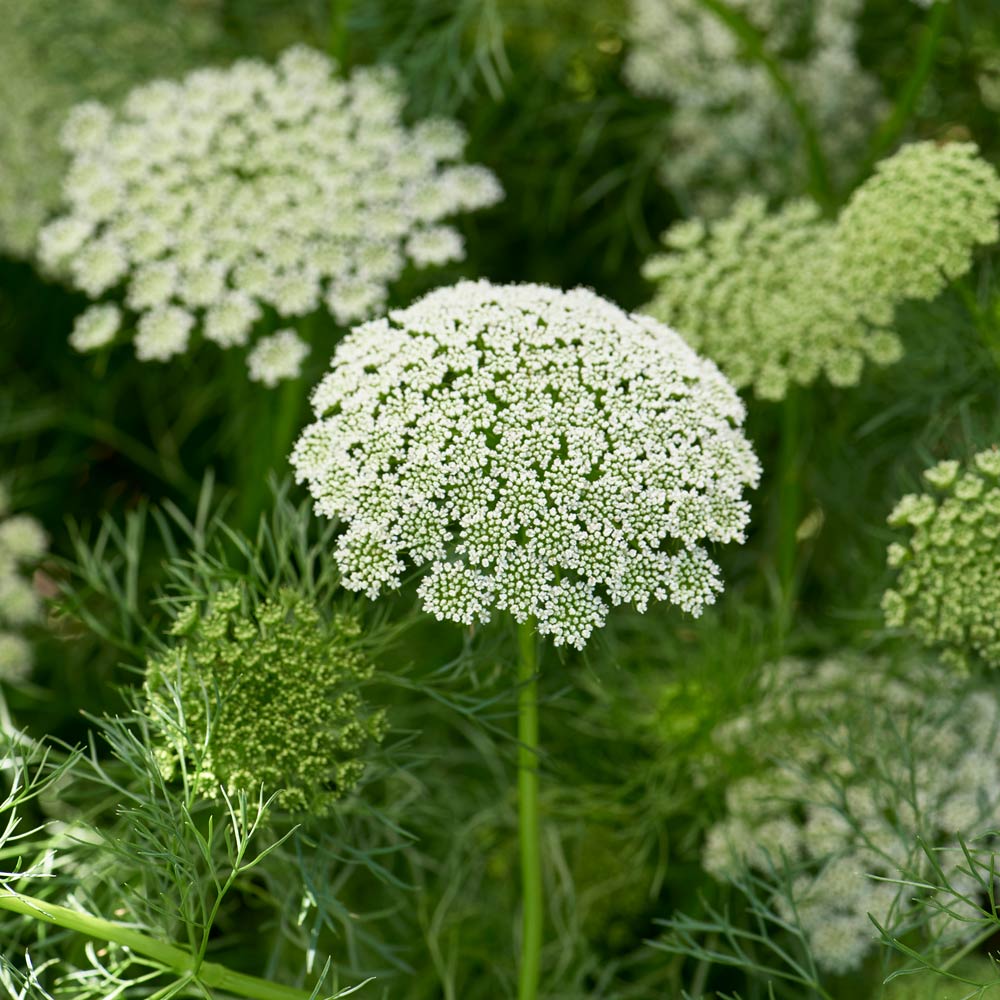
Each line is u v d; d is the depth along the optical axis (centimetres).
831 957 114
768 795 116
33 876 105
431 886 122
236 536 110
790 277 116
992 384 117
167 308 118
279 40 131
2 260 131
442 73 126
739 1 128
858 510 124
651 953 119
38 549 123
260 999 107
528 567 105
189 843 109
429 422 106
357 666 108
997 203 115
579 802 121
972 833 114
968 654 114
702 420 107
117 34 129
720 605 124
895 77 130
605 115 130
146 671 108
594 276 131
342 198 118
